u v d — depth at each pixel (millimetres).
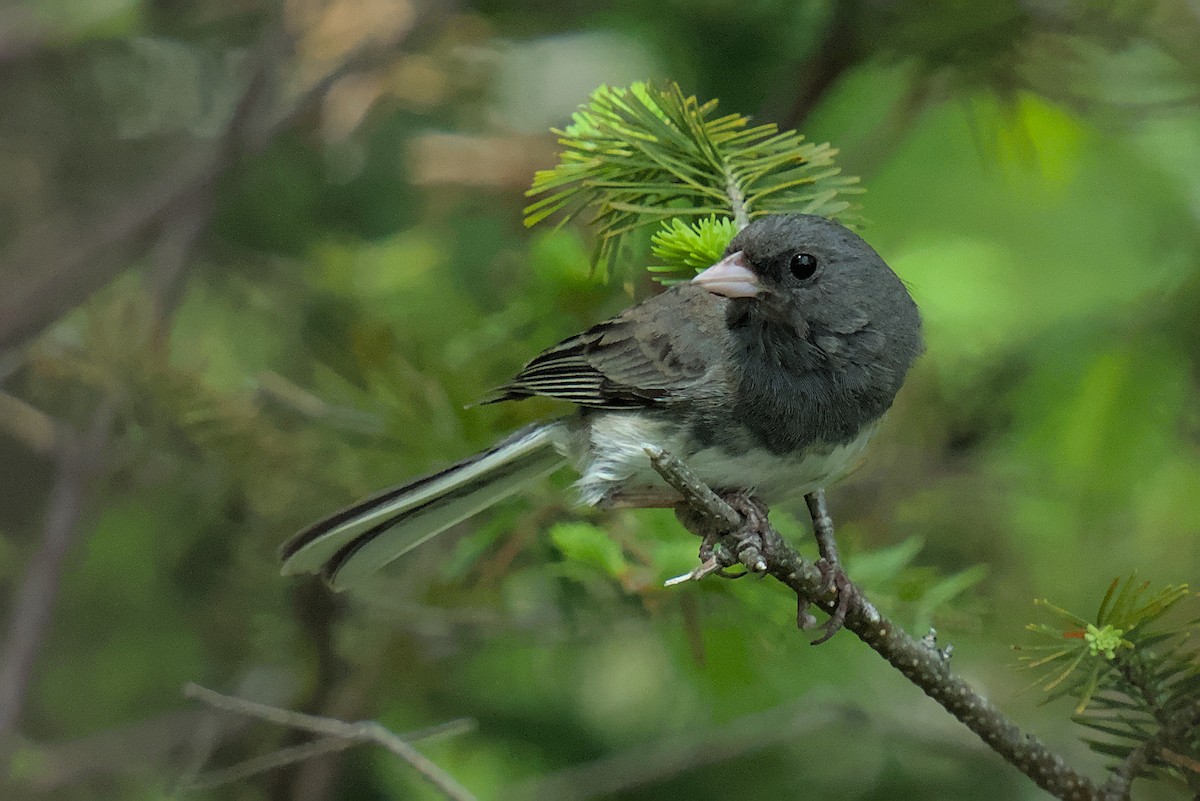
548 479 8305
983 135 10688
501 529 8141
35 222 13344
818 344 7184
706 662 7855
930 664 5891
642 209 7125
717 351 7320
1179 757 5426
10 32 12430
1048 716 10977
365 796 11477
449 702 11688
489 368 8727
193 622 11250
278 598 10078
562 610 8680
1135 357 10234
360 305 11633
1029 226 12758
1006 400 11133
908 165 12914
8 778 10312
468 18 11516
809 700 10430
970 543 10930
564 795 10477
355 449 8695
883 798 11609
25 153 13328
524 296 8836
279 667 10633
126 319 8797
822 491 7469
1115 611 5414
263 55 11164
